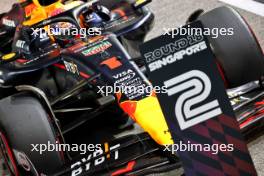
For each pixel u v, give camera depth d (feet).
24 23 45.88
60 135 40.16
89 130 50.11
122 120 49.14
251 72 41.78
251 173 30.22
